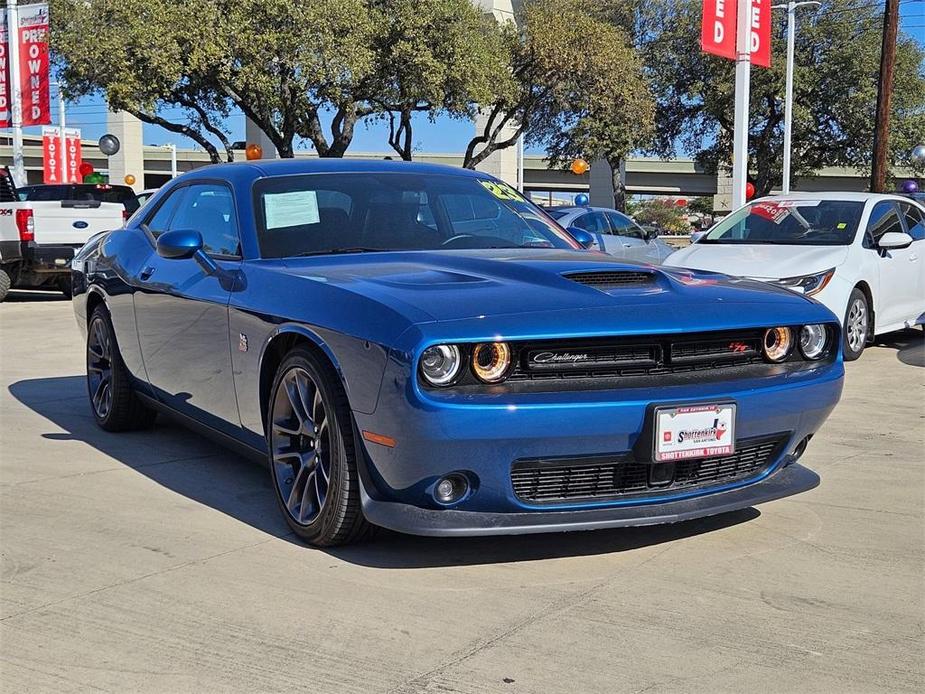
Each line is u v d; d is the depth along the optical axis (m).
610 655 2.82
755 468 3.78
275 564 3.54
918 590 3.34
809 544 3.79
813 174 39.75
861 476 4.85
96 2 21.47
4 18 23.05
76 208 14.29
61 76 23.61
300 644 2.89
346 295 3.49
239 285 4.11
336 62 21.59
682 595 3.27
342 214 4.48
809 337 3.79
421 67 22.94
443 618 3.07
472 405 3.11
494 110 27.17
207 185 4.94
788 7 30.00
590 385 3.29
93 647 2.88
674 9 35.25
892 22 21.12
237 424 4.25
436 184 4.86
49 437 5.51
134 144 45.09
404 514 3.30
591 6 34.00
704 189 68.19
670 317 3.41
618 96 27.69
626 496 3.44
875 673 2.72
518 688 2.62
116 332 5.40
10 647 2.88
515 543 3.76
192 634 2.96
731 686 2.64
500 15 33.00
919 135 35.81
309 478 3.72
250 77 21.08
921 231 10.12
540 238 4.71
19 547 3.75
